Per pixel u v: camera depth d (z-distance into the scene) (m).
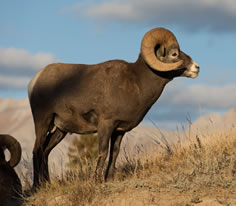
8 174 29.05
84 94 28.80
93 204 24.34
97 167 27.42
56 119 30.44
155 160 31.39
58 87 29.83
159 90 28.38
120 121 28.09
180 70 28.53
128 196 24.20
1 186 28.19
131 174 29.20
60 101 29.62
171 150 32.78
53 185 28.84
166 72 28.14
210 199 22.67
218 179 24.84
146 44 27.41
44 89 30.20
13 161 29.42
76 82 29.30
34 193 28.69
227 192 23.22
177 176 25.81
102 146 27.66
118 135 29.34
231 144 31.50
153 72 27.95
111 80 28.27
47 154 31.77
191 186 24.28
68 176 29.98
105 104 28.00
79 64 30.47
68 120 29.80
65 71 30.19
